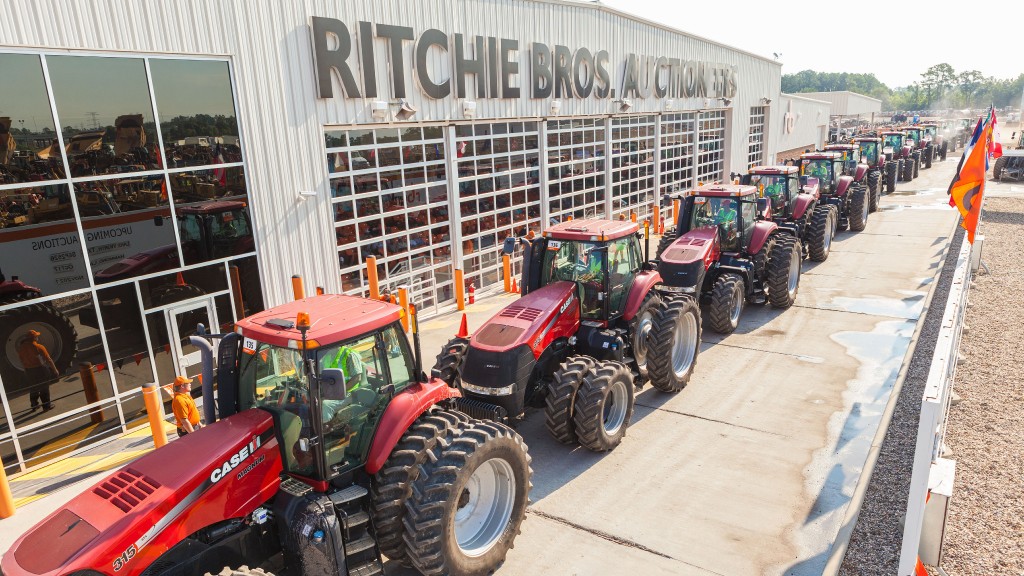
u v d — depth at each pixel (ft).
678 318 27.96
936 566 15.85
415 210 42.14
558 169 54.80
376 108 37.47
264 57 32.14
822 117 128.16
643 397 29.50
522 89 48.93
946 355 16.48
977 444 22.98
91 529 13.04
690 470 23.12
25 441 25.43
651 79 65.82
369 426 16.84
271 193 33.24
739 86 86.33
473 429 17.67
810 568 17.81
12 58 24.07
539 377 23.99
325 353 15.74
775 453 24.03
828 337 35.88
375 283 37.04
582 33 54.49
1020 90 470.39
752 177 49.96
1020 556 17.16
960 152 147.74
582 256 25.96
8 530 21.33
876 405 27.53
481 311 44.09
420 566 16.44
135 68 27.48
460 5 42.27
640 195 68.39
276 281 34.01
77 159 26.08
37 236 25.21
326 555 15.17
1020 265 48.70
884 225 65.51
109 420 27.78
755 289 40.16
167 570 14.14
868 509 20.13
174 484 13.93
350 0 35.55
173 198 29.32
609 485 22.41
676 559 18.49
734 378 31.07
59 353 26.16
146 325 28.81
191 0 29.04
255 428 15.40
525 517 19.51
